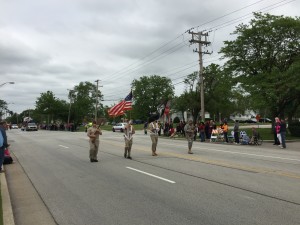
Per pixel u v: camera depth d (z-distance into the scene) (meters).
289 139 31.00
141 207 7.54
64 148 23.06
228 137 28.48
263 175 10.99
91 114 111.81
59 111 96.62
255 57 37.06
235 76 37.78
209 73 60.41
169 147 22.56
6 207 7.77
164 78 103.44
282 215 6.67
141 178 10.93
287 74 32.12
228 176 10.90
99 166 13.86
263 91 33.22
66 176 11.77
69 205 7.96
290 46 35.75
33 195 9.14
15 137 41.84
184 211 7.12
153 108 101.31
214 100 66.44
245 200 7.85
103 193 9.00
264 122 101.00
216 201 7.83
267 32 35.12
